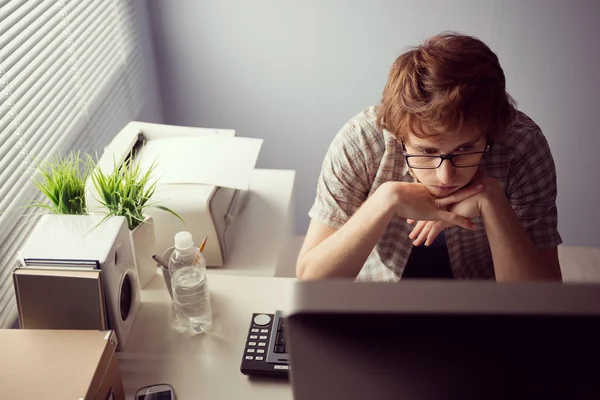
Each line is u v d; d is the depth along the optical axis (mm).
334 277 1181
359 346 440
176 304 1170
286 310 438
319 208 1312
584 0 2199
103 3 1883
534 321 415
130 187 1257
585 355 424
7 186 1290
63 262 1088
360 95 2436
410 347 437
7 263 1274
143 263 1294
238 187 1408
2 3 1278
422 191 1157
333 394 471
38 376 931
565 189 2557
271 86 2443
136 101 2154
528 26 2264
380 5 2250
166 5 2293
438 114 964
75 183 1230
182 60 2412
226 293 1280
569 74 2338
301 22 2299
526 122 1249
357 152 1275
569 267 2016
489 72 996
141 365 1112
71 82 1632
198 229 1377
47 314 1105
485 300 420
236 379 1072
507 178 1259
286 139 2564
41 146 1443
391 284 435
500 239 1130
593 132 2432
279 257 1479
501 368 440
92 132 1745
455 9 2252
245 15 2303
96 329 1104
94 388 931
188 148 1547
